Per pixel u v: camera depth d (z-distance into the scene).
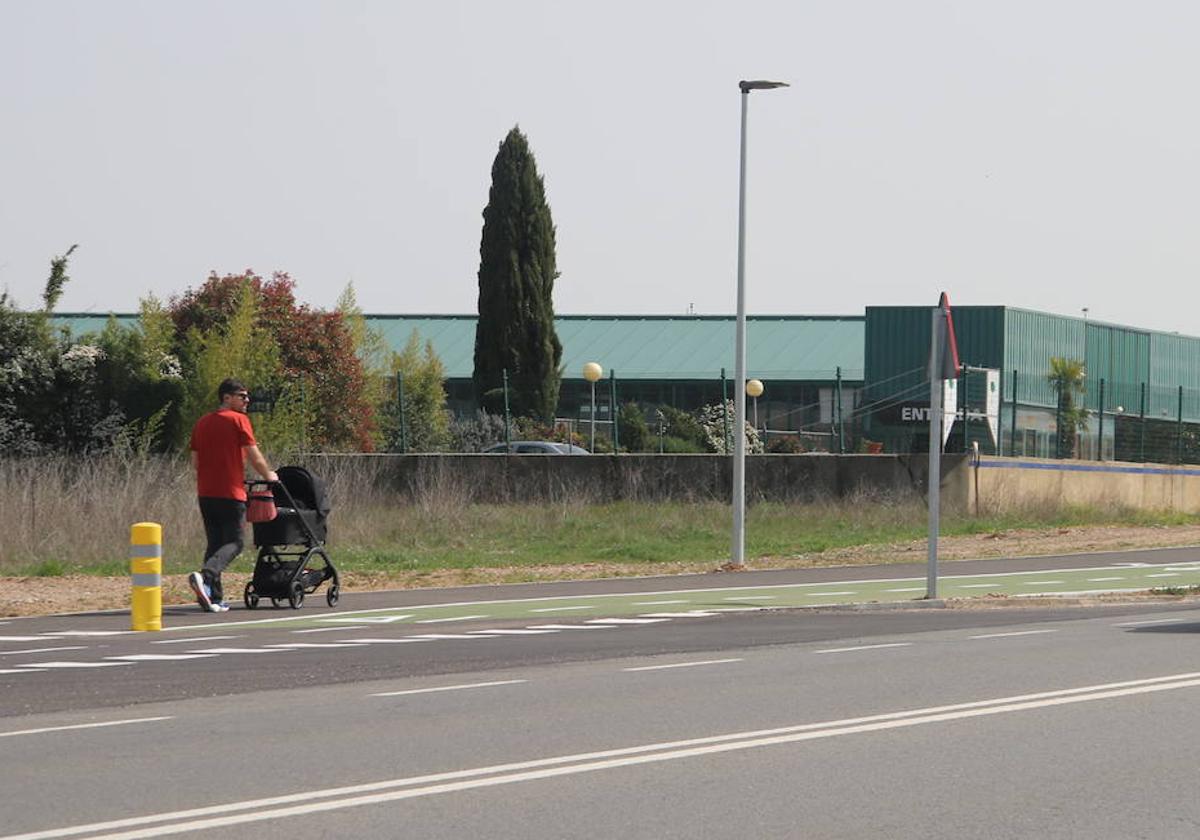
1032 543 61.34
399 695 21.53
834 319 143.38
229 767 16.19
